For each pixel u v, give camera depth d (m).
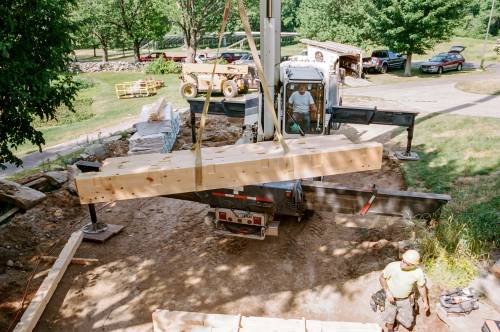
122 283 6.69
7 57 6.52
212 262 7.17
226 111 12.89
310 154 4.56
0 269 7.01
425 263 6.46
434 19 25.23
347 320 5.71
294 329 5.24
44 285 6.38
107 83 32.41
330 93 12.06
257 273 6.82
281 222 8.42
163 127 12.76
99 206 9.55
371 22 27.28
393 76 28.47
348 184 10.06
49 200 9.41
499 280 5.84
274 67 7.21
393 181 10.08
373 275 6.61
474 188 8.77
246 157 4.69
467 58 38.16
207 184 4.58
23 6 7.31
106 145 13.68
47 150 15.19
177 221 8.72
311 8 38.62
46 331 5.72
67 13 8.29
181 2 31.41
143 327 5.73
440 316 5.52
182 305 6.12
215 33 38.16
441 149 11.68
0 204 8.99
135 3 40.56
